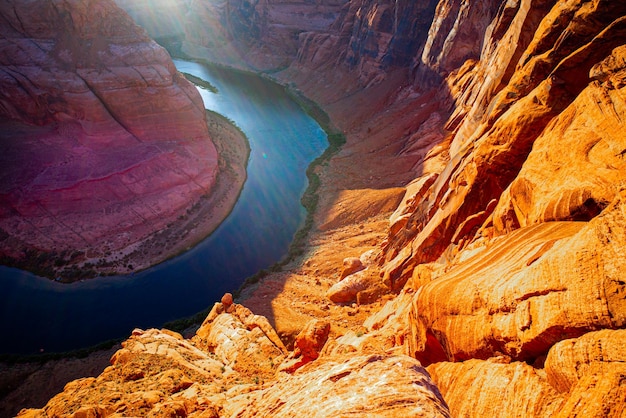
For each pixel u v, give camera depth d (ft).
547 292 26.84
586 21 64.28
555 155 45.32
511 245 38.06
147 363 64.44
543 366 26.37
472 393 28.99
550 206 39.68
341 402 24.50
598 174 37.14
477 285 34.96
